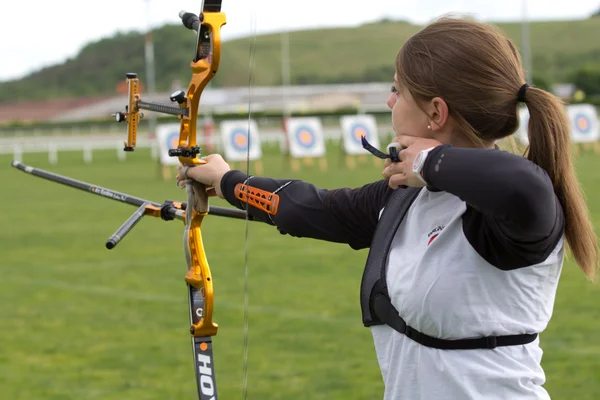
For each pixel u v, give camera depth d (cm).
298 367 623
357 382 587
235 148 2720
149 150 3975
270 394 561
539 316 229
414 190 242
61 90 10212
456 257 223
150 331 744
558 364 617
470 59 226
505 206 200
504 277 222
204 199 273
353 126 2872
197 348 259
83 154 3728
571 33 11056
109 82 10269
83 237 1351
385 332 245
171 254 1167
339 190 268
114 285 952
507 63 229
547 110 225
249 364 632
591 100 4425
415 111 234
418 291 227
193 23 259
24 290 930
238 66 10119
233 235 1345
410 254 234
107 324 770
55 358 664
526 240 209
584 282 916
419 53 232
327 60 10981
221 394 562
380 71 10650
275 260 1095
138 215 277
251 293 886
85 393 575
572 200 226
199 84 260
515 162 202
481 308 223
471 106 227
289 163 2955
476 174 202
